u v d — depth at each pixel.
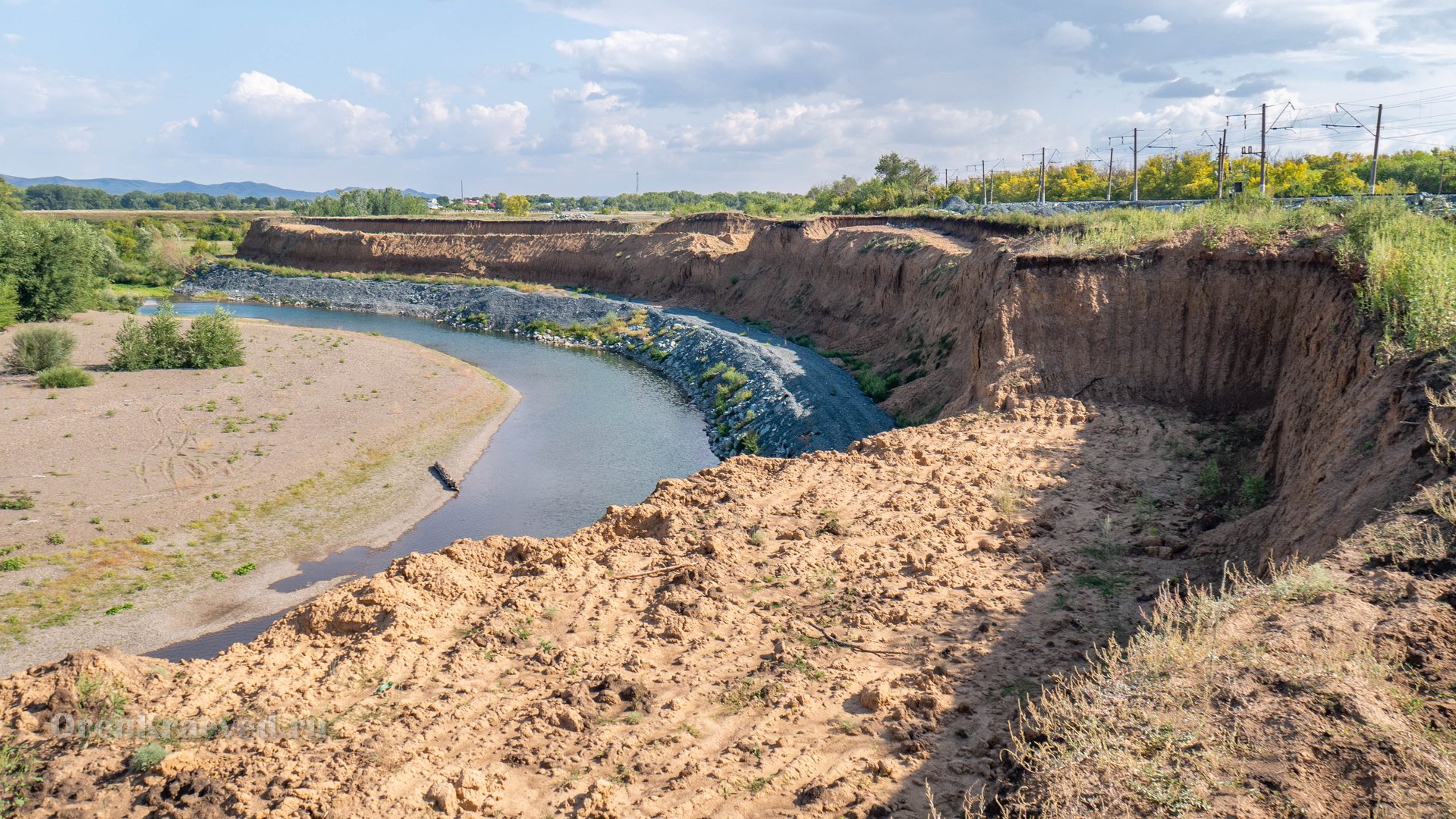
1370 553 8.06
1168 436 18.34
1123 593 11.34
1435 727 5.66
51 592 19.70
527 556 13.53
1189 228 22.58
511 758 8.21
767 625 10.88
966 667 9.39
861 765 7.75
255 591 20.69
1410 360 11.88
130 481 26.20
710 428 35.62
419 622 11.20
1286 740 5.75
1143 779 5.71
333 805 7.40
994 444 18.27
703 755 8.12
